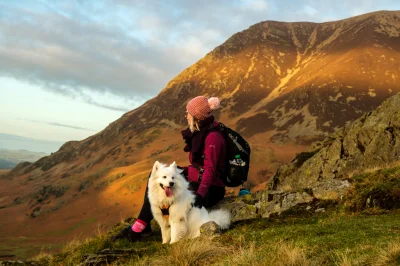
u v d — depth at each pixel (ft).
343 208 21.74
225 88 615.16
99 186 297.33
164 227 19.31
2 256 142.31
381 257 11.86
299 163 50.11
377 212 20.47
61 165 583.17
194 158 21.34
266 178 260.62
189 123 21.26
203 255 16.17
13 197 408.26
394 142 39.96
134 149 484.33
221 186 22.02
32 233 232.53
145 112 643.45
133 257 18.02
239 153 21.43
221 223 20.13
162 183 18.13
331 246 14.48
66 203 286.25
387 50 557.74
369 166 40.52
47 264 20.77
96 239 23.43
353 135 45.14
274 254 14.25
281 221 21.21
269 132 428.15
